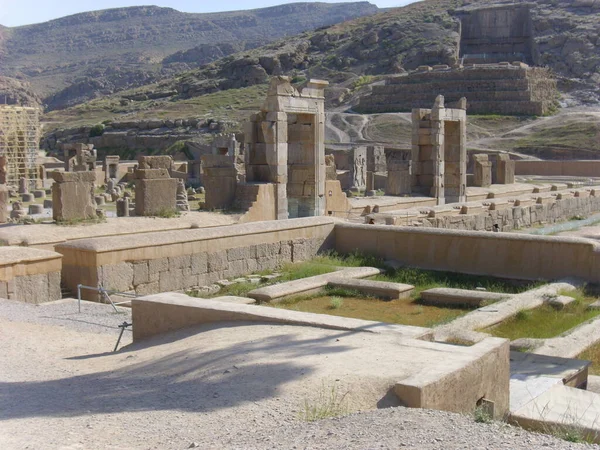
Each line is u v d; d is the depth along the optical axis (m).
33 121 63.09
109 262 15.65
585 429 7.18
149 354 9.58
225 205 27.30
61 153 96.44
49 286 15.28
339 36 140.25
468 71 89.50
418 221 27.31
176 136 94.50
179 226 23.56
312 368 7.71
